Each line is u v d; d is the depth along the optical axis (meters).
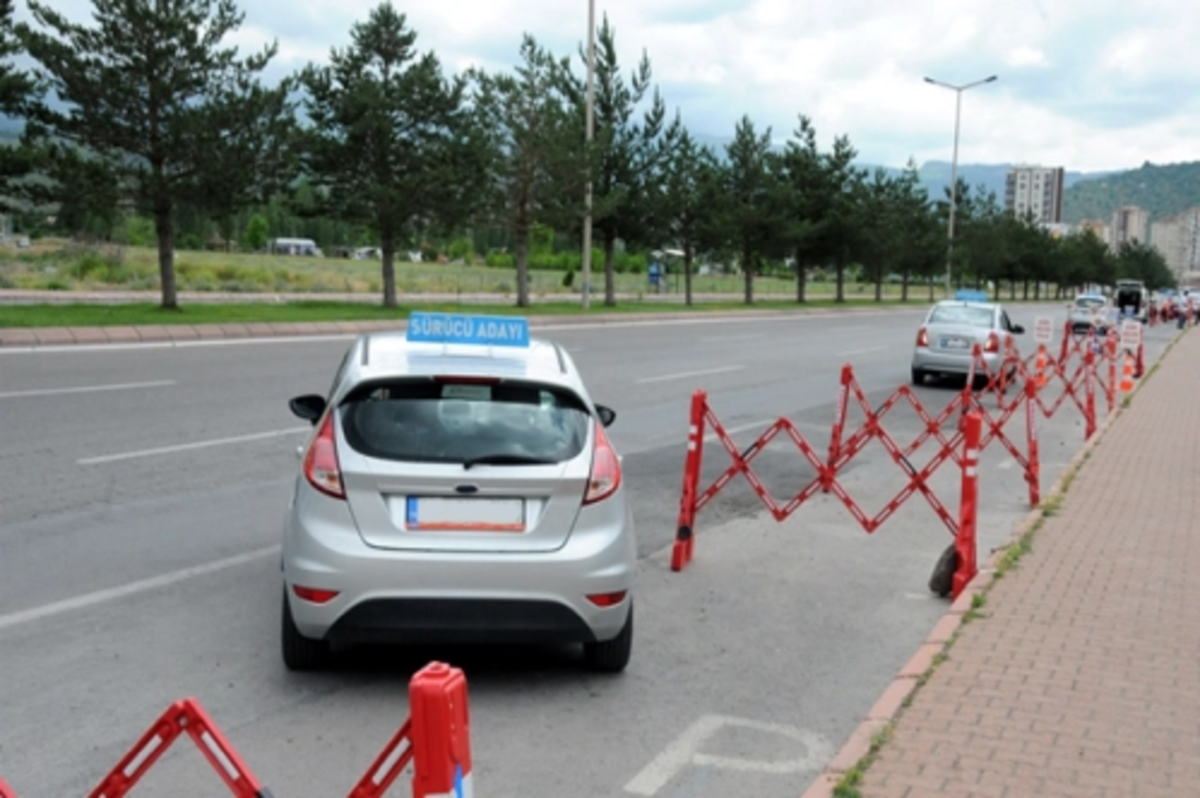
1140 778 4.33
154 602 6.30
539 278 77.69
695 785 4.39
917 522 9.38
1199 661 5.72
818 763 4.64
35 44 21.94
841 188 61.19
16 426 11.24
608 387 17.48
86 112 22.86
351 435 5.08
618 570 5.15
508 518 5.02
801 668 5.80
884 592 7.27
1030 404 10.16
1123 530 8.77
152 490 8.96
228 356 18.44
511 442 5.10
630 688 5.40
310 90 29.06
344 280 50.06
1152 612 6.55
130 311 23.81
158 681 5.18
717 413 15.41
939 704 5.05
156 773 4.27
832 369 22.73
